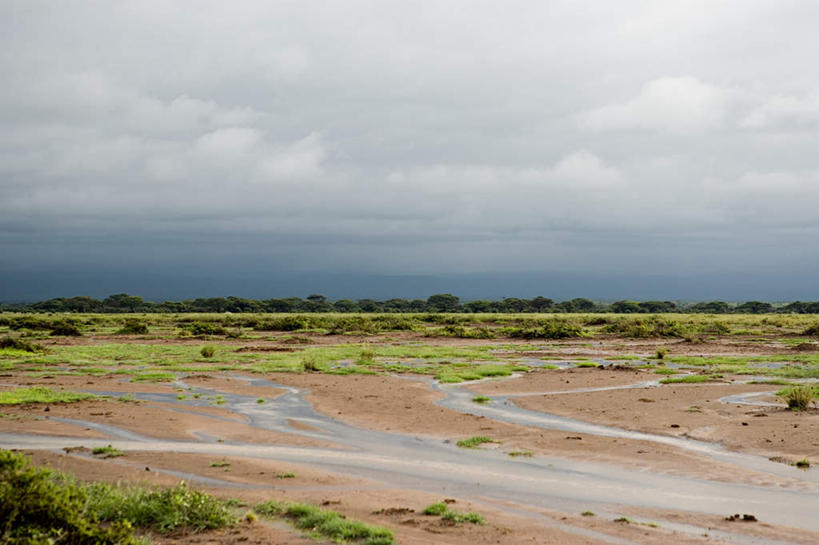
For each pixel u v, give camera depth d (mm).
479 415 27453
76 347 63031
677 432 23328
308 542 11258
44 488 10508
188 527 11891
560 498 15133
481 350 64438
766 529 12789
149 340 76312
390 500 14594
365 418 26609
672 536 12250
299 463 18719
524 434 23062
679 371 44500
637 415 26781
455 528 12430
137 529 11734
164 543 11102
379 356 56531
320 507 13836
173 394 33344
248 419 26375
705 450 20500
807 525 13094
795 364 49062
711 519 13438
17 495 10172
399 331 98250
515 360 54188
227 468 17688
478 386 37062
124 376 40906
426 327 112062
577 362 52500
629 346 70438
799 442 20609
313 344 72625
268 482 16312
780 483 16422
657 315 158375
